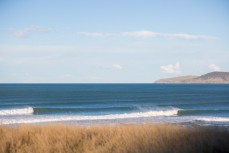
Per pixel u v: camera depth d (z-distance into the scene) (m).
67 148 9.10
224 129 11.97
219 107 50.06
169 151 8.62
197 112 41.12
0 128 11.12
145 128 11.21
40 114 36.94
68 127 11.54
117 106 49.28
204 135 10.31
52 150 8.93
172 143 9.40
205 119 31.22
